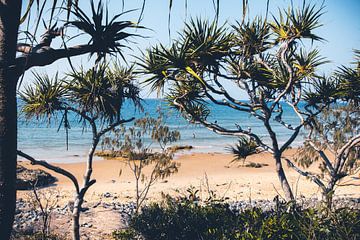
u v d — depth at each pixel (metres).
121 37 3.43
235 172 30.62
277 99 8.62
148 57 7.83
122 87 7.68
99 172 29.89
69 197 20.64
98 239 11.54
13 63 2.60
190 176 28.22
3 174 2.54
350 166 10.02
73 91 7.34
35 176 24.30
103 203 17.95
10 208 2.58
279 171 9.20
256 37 8.39
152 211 8.66
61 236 11.38
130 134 12.72
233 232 6.58
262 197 21.08
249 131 9.42
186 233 7.87
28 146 50.69
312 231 5.89
